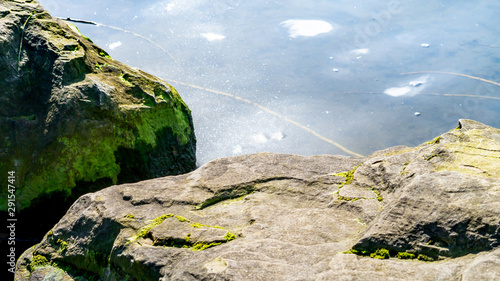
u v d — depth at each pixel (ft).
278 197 7.48
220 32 20.75
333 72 18.01
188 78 17.84
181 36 20.33
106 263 6.94
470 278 4.88
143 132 11.46
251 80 17.58
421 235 5.68
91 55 12.06
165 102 12.00
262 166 8.38
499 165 6.54
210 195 7.62
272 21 21.50
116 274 6.63
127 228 6.89
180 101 12.78
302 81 17.63
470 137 7.48
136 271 6.24
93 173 10.71
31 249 7.94
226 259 5.77
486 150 7.00
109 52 18.88
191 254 6.09
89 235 7.25
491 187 5.93
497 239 5.28
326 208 7.01
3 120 10.30
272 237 6.32
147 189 7.89
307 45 19.65
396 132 14.87
